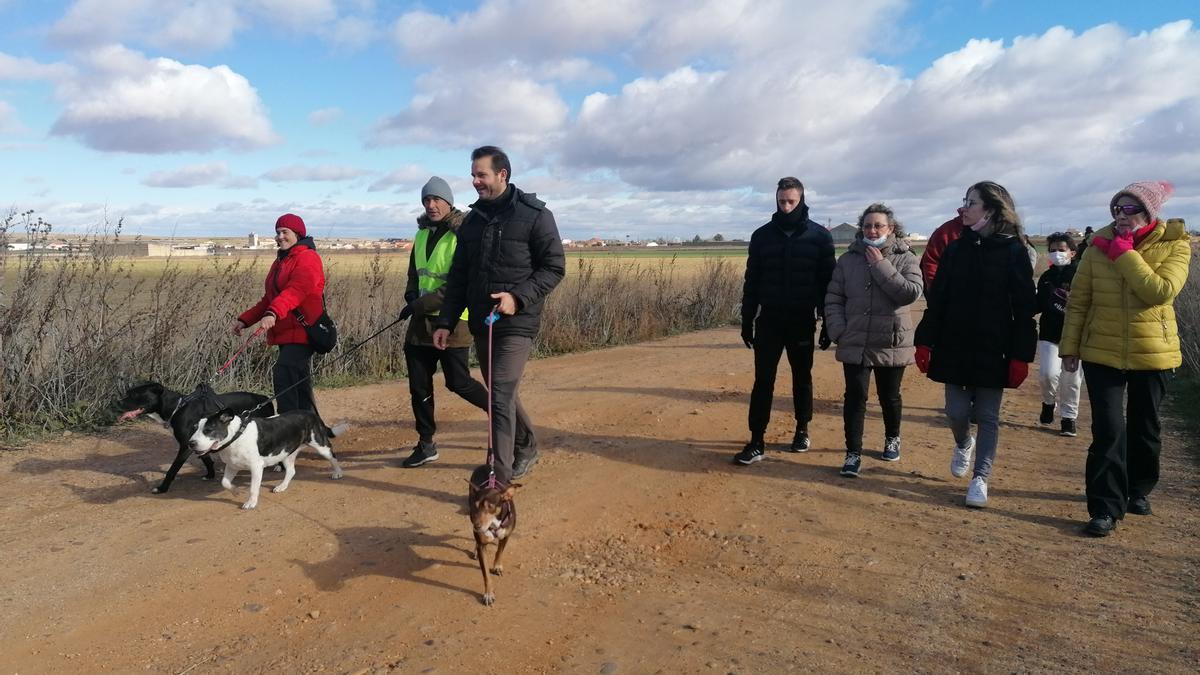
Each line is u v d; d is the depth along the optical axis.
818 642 3.47
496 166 4.96
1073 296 4.91
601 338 14.27
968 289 5.18
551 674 3.25
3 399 6.94
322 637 3.53
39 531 4.75
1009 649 3.38
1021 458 6.36
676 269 20.56
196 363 8.77
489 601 3.85
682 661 3.33
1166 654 3.30
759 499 5.41
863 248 5.68
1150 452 4.89
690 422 7.65
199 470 6.13
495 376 4.92
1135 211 4.61
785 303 5.92
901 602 3.85
